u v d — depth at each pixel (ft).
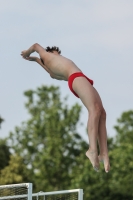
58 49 80.64
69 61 76.59
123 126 395.55
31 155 368.27
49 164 343.87
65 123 363.76
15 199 97.30
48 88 386.52
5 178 246.88
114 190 274.36
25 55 81.56
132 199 274.36
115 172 284.00
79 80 73.61
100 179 280.72
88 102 72.33
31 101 386.52
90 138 71.51
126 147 302.04
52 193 102.63
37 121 371.15
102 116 72.90
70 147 359.25
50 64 77.61
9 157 266.77
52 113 366.22
